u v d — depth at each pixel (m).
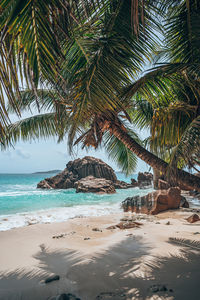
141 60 2.84
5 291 2.21
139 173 26.64
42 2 1.38
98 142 3.74
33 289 2.24
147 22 2.71
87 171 25.22
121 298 2.00
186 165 3.15
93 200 12.98
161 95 3.66
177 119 3.65
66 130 4.67
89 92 2.53
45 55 1.50
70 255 3.30
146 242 3.88
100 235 4.61
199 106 3.50
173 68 2.98
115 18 2.61
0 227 5.94
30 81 1.48
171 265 2.76
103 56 2.68
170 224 5.62
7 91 1.43
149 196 8.43
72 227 5.48
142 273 2.54
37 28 1.42
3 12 1.33
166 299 1.94
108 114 3.37
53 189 23.94
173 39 3.20
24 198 14.21
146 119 5.45
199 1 2.86
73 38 2.41
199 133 2.77
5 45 1.49
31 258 3.20
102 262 2.96
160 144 3.98
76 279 2.45
